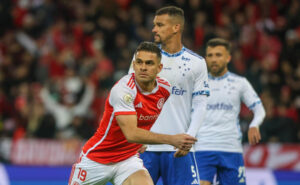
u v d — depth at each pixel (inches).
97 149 674.2
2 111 1599.4
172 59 751.7
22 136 1449.3
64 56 1788.9
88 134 1448.1
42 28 1983.3
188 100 756.0
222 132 922.7
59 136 1430.9
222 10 2130.9
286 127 1433.3
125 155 682.8
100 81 1663.4
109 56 1835.6
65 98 1562.5
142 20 2053.4
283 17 2247.8
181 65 748.0
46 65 1772.9
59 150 1327.5
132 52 1807.3
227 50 944.3
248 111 1576.0
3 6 1993.1
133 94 629.9
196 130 733.3
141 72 623.2
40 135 1441.9
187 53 756.6
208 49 941.8
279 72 1868.8
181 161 749.3
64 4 2065.7
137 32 1962.4
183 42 1831.9
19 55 1870.1
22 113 1493.6
